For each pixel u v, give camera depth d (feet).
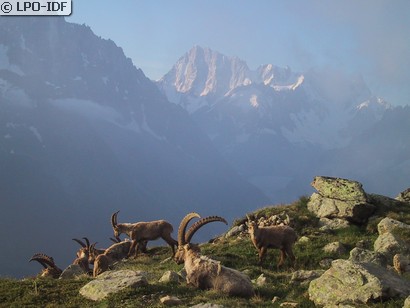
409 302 33.50
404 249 53.88
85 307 40.22
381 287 36.52
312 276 48.06
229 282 42.65
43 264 71.97
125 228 74.33
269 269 59.00
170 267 61.52
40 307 41.63
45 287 47.44
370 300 36.47
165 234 72.69
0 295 45.60
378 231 68.90
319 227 77.71
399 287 37.47
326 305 37.88
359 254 49.47
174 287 43.96
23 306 41.91
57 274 69.00
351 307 35.65
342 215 77.66
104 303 40.34
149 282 46.62
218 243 75.10
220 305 37.06
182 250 50.06
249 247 67.77
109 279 45.55
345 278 38.78
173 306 38.75
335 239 69.56
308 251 63.62
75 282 48.88
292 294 43.04
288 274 52.49
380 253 49.52
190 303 39.37
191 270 44.73
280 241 59.67
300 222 79.05
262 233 59.67
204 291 43.09
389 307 35.04
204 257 45.55
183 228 50.65
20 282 50.14
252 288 43.11
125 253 76.23
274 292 44.27
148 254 76.18
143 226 73.41
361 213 77.36
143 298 40.91
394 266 47.91
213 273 43.57
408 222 74.59
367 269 38.83
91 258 74.38
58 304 41.98
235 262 61.57
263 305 39.91
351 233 73.41
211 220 49.70
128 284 43.19
